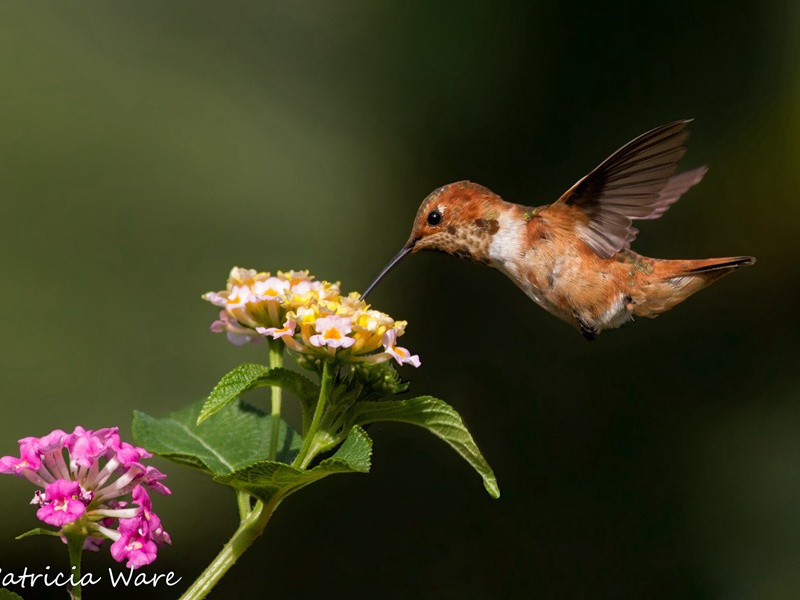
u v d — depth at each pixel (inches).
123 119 393.4
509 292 443.8
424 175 434.0
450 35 445.7
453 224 245.1
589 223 239.3
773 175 441.4
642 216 234.7
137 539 146.7
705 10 446.9
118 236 378.3
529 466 422.3
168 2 419.5
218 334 373.4
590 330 240.4
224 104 410.6
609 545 409.7
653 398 435.8
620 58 447.2
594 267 237.1
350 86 436.5
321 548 400.5
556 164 440.8
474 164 437.7
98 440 149.3
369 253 418.0
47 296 361.1
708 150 448.1
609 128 442.9
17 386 346.6
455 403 428.5
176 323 372.5
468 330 438.0
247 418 185.3
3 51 386.6
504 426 426.6
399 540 405.4
